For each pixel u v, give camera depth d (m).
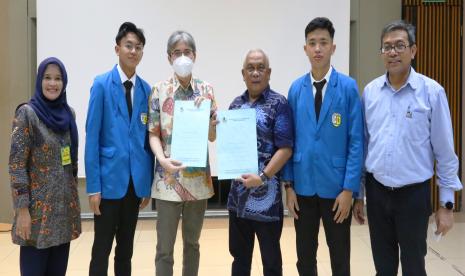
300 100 2.34
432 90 2.12
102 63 4.74
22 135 2.04
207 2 4.82
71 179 2.22
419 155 2.14
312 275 2.41
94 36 4.71
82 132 4.74
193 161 2.27
